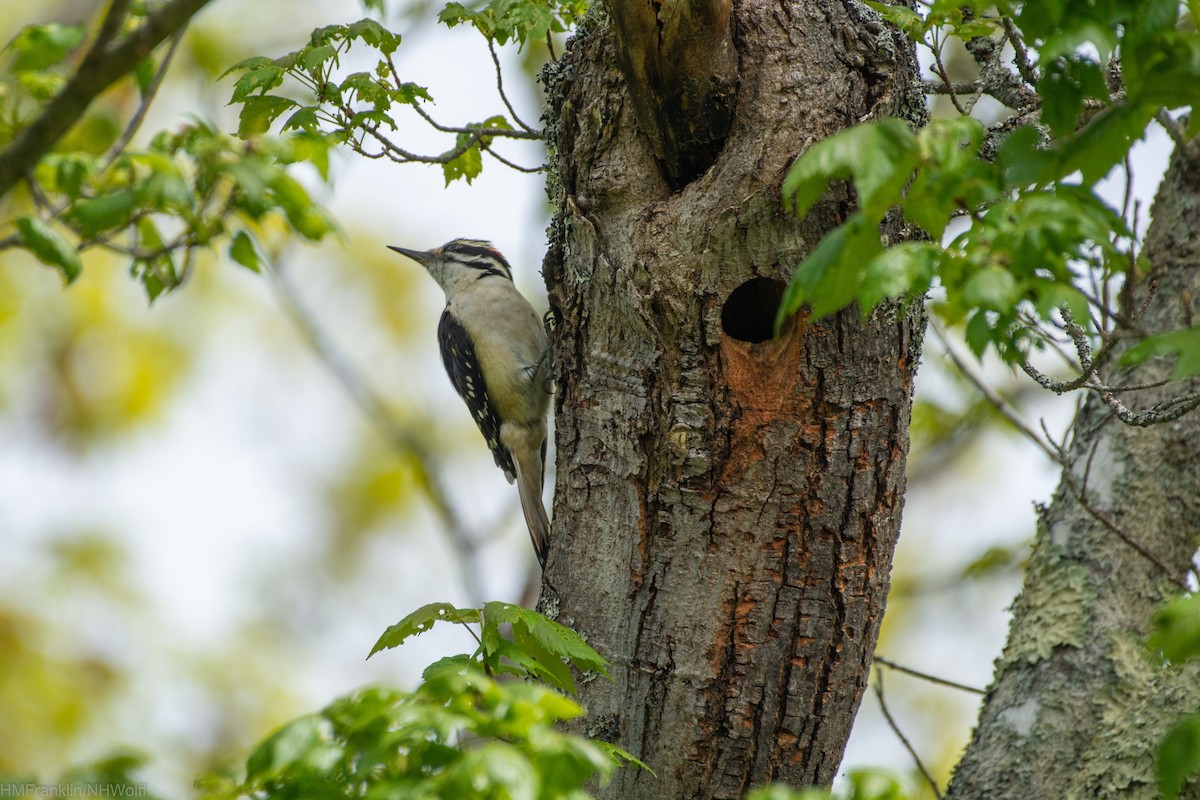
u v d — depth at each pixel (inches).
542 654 329.7
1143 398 424.8
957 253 239.0
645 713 349.7
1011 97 396.5
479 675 259.6
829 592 346.0
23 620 698.8
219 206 370.6
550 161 387.5
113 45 307.0
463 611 323.0
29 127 310.0
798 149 334.3
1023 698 410.6
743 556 344.2
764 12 343.3
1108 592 414.0
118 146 340.5
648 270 340.2
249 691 742.5
